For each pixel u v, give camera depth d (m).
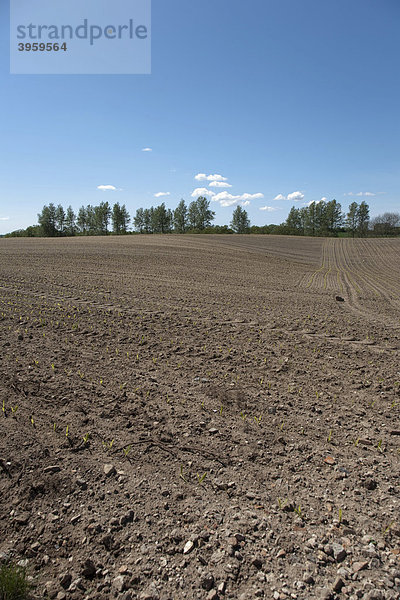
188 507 2.96
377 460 3.59
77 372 5.41
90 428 3.98
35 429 3.91
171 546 2.61
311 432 4.05
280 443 3.84
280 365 6.00
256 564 2.47
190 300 11.70
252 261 28.75
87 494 3.07
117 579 2.38
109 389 4.90
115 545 2.62
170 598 2.24
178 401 4.65
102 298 11.29
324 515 2.90
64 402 4.49
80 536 2.69
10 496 3.02
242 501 3.04
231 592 2.28
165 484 3.21
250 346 7.00
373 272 25.78
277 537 2.69
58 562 2.51
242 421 4.23
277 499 3.07
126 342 6.96
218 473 3.36
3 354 6.03
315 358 6.43
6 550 2.57
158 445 3.74
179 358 6.20
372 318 10.11
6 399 4.52
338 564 2.48
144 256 27.19
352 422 4.27
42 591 2.32
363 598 2.23
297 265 28.44
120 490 3.12
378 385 5.29
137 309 9.91
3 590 2.24
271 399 4.79
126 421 4.14
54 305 9.95
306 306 11.70
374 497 3.10
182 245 38.66
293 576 2.39
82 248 31.69
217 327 8.33
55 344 6.68
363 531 2.75
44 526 2.76
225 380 5.33
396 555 2.55
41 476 3.23
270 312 10.34
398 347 7.20
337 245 50.19
